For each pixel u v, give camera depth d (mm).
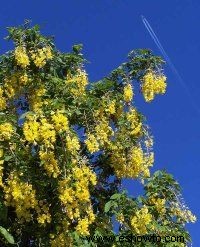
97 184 10711
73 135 9188
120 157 10695
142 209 9914
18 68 10734
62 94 10164
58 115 9148
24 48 10570
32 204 9055
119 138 10711
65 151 9070
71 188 8977
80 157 9305
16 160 9039
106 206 9797
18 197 8945
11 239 8523
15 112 10734
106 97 10719
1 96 10570
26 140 9289
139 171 10648
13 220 9797
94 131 10047
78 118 10070
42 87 10477
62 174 9133
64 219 9422
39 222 9211
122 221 9867
